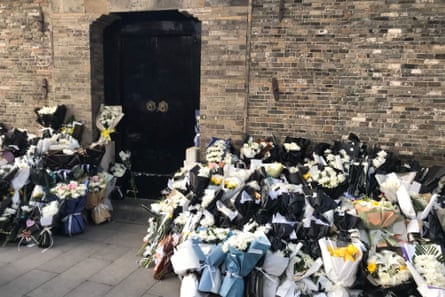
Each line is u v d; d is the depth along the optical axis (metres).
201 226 4.26
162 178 6.95
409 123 5.32
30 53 6.76
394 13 5.21
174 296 3.94
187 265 3.73
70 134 6.46
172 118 6.79
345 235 3.93
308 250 3.88
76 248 5.02
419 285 3.41
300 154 5.42
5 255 4.75
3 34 6.82
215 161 5.51
